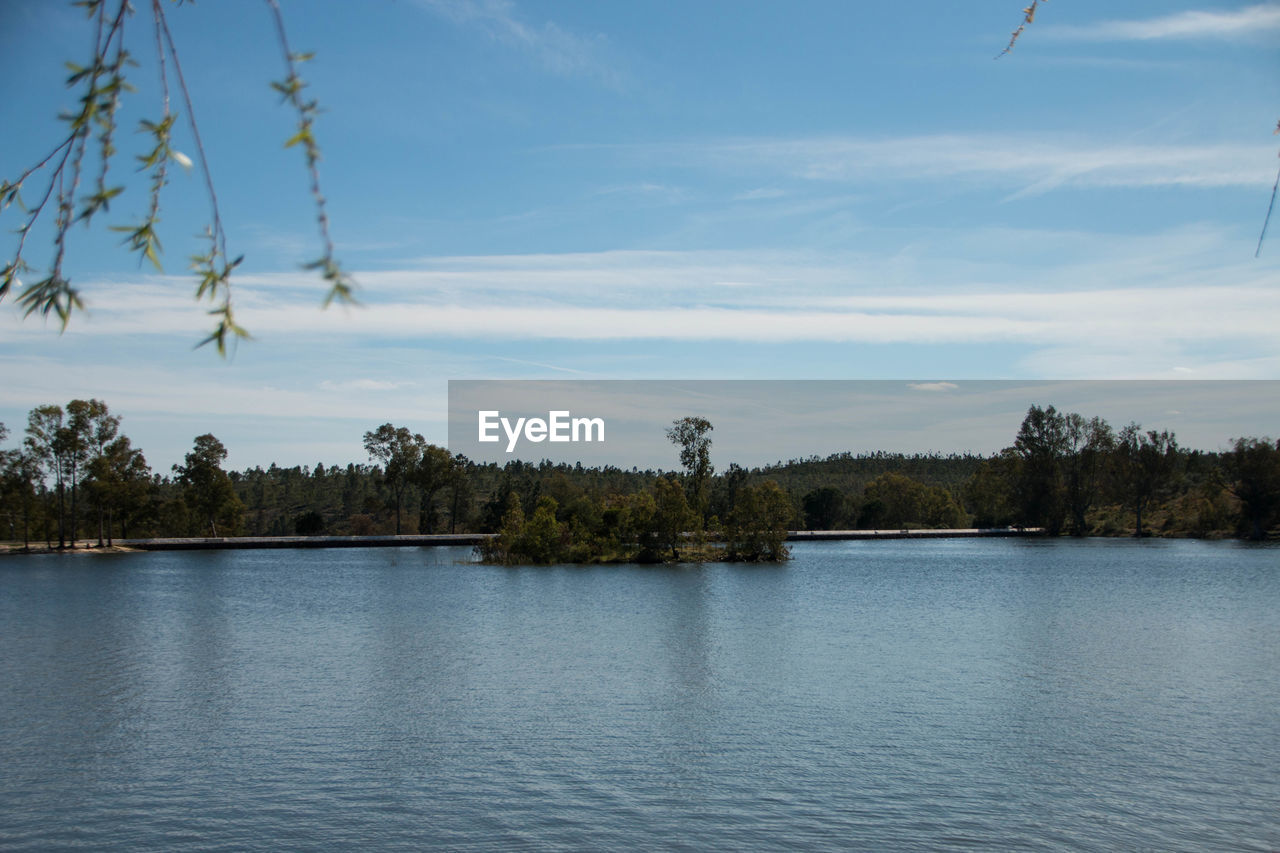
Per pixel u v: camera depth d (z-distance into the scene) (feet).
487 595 202.80
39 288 14.03
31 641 137.80
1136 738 77.61
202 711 88.22
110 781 67.31
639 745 75.46
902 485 560.20
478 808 61.52
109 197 13.94
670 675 105.29
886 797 63.46
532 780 67.05
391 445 456.86
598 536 314.14
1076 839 56.29
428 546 421.18
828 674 105.91
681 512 300.20
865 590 213.66
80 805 62.54
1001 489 540.93
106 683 102.94
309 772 69.15
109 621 161.79
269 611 175.73
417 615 166.20
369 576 260.83
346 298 12.86
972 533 505.25
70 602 195.72
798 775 67.97
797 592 208.74
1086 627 148.56
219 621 160.45
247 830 58.18
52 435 366.22
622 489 611.47
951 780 66.85
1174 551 372.58
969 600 191.42
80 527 433.48
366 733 79.51
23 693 97.55
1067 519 524.93
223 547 406.00
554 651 123.24
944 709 87.86
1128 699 92.22
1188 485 521.24
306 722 83.61
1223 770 68.90
